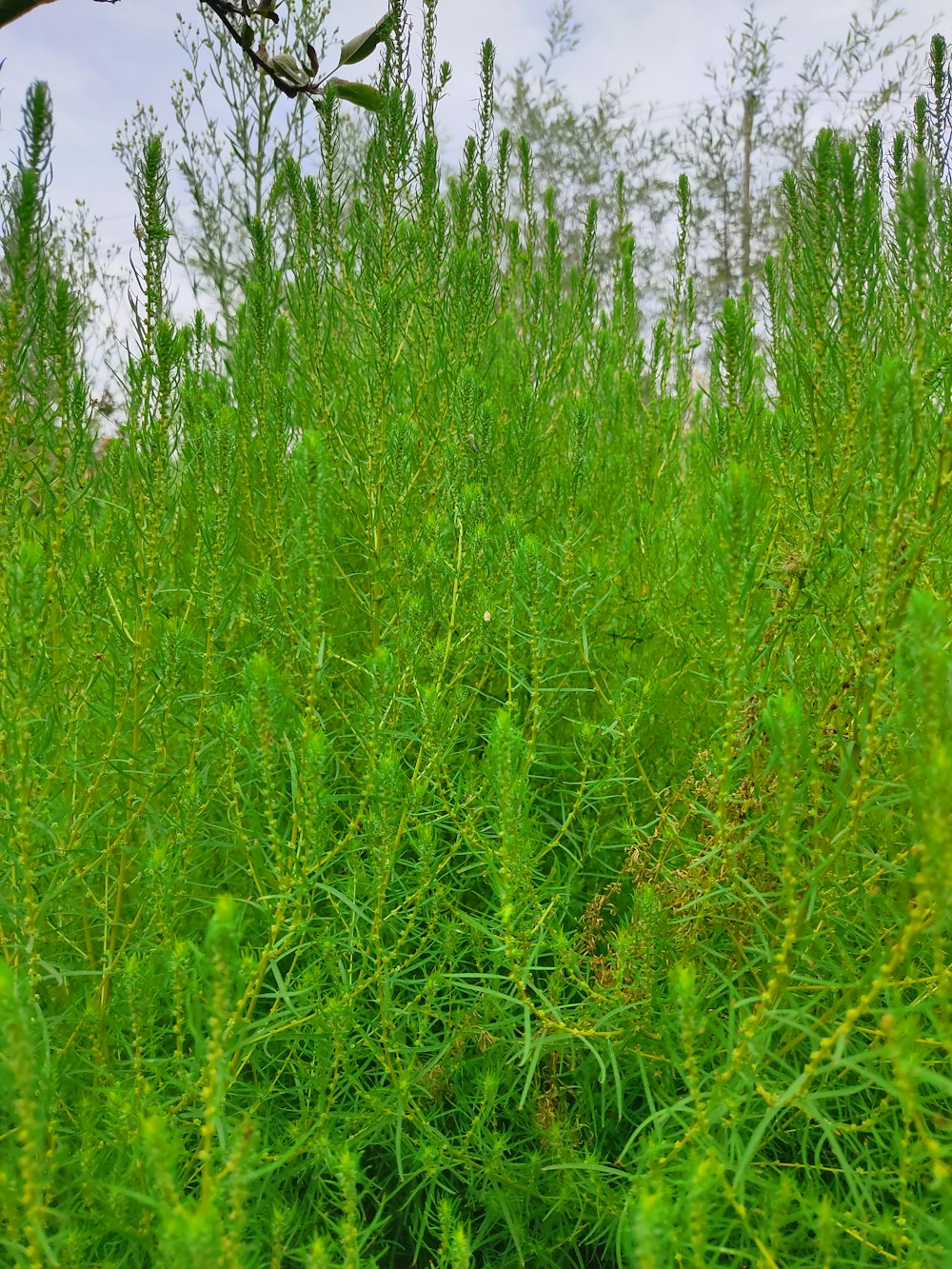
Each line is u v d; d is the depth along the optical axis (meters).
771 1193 1.30
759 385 2.51
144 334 1.72
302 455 1.49
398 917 1.89
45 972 1.70
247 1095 1.62
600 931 2.07
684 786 1.90
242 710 1.59
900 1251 1.21
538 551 1.73
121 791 1.93
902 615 1.42
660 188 6.88
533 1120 1.69
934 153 1.91
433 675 2.09
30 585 1.31
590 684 2.35
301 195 2.66
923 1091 1.46
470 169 2.79
